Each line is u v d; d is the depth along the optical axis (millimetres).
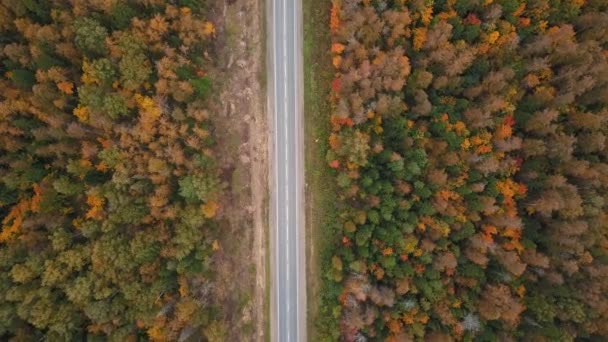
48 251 57469
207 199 57406
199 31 58500
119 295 57656
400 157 56844
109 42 54625
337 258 59188
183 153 57531
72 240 58781
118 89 56906
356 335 59344
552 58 62156
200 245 58438
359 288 57812
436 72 60062
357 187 58656
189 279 59375
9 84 58500
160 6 57000
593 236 60469
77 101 58781
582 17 62906
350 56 58156
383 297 56875
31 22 57844
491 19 60188
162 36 56875
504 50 61531
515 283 61656
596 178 61406
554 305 60781
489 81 60000
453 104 60656
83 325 58062
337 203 62500
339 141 58625
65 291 55969
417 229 59062
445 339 57000
